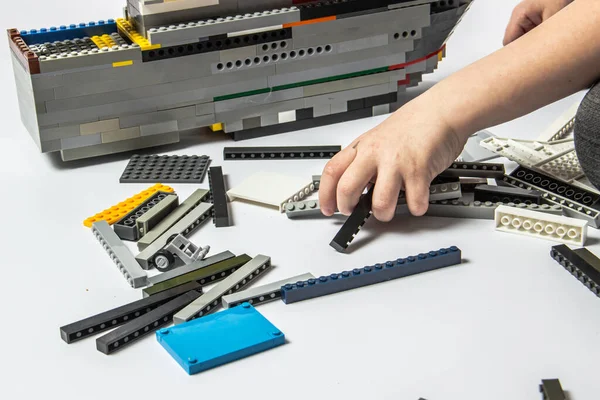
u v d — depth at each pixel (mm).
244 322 993
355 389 893
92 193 1338
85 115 1394
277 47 1469
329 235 1206
